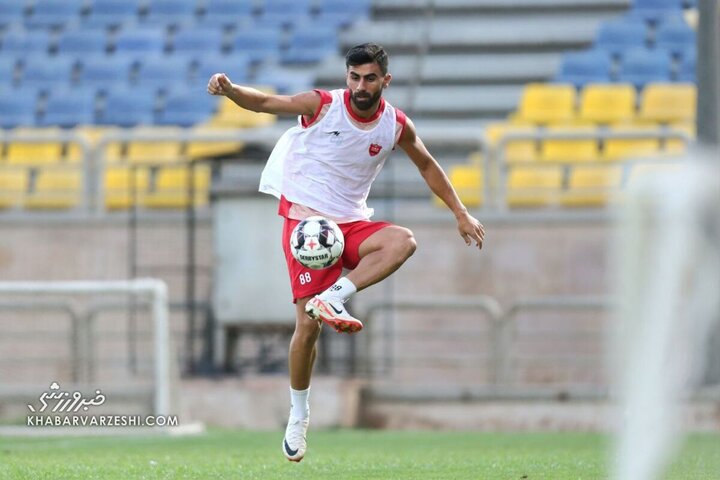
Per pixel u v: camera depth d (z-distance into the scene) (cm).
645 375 1038
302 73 7725
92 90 7706
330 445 3691
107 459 2998
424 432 4462
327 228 2322
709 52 4662
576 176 6209
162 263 5519
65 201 6494
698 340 1026
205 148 6656
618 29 7662
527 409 4672
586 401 4647
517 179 6306
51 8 8531
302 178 2392
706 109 4659
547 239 5481
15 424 4569
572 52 7606
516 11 7881
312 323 2359
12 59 8112
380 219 5481
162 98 7619
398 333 5462
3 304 5159
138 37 8100
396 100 7419
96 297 5391
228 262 4847
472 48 7750
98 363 5278
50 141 5838
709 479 2217
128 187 6412
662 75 7394
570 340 5381
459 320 5466
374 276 2317
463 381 5400
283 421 4675
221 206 4856
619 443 1119
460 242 5509
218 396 4716
